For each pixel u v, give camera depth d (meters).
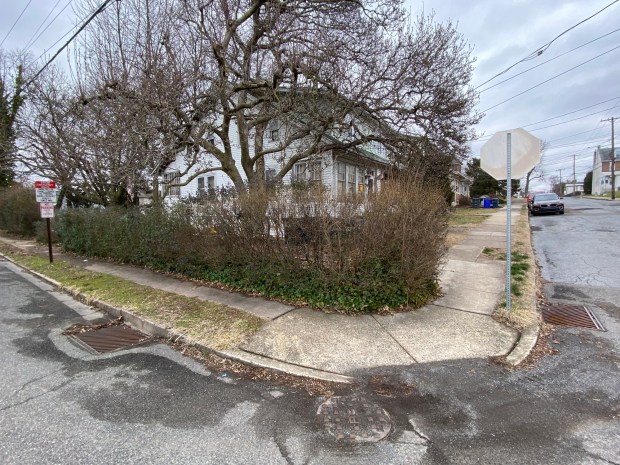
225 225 6.31
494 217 18.95
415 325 4.54
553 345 4.05
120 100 7.62
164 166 9.47
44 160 11.17
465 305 5.19
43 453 2.41
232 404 3.03
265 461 2.33
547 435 2.56
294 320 4.78
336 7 8.62
